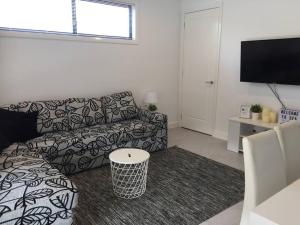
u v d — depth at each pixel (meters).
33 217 1.58
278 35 3.37
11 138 2.56
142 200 2.33
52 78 3.36
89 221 2.02
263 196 1.40
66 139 2.76
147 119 3.65
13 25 3.06
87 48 3.61
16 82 3.10
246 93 3.83
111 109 3.57
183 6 4.56
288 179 1.63
